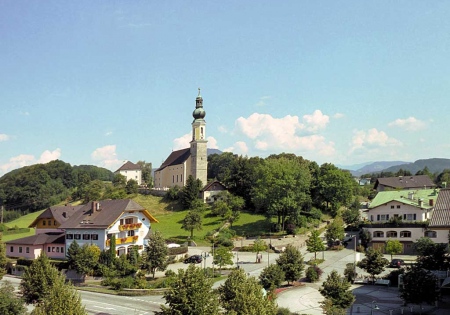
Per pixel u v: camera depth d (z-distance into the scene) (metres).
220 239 114.94
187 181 157.62
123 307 64.44
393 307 63.31
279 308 56.75
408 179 170.12
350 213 129.50
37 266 56.47
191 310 40.72
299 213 128.25
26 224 174.00
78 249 84.62
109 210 97.25
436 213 69.38
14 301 48.00
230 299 47.97
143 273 80.81
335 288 58.97
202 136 175.88
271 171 128.62
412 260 91.25
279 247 107.75
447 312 60.06
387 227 103.56
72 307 37.72
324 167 146.25
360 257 95.81
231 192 156.50
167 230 131.75
